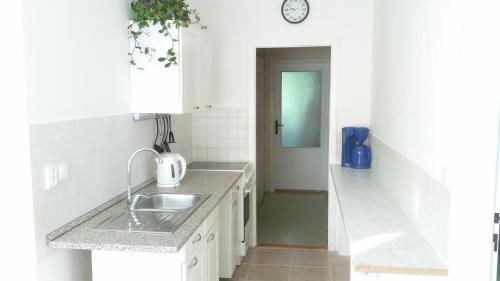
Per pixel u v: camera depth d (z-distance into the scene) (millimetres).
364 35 4047
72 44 2225
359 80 4094
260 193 6164
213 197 2871
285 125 6676
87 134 2383
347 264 3957
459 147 1718
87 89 2381
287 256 4168
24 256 1942
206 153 4391
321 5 4070
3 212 1928
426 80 2139
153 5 2789
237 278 3656
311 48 6406
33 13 1904
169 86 2918
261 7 4141
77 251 2299
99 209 2508
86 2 2357
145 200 2848
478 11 1646
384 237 2146
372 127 3957
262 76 6211
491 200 1714
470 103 1695
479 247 1734
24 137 1879
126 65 2889
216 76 4270
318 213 5715
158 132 3484
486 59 1666
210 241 2742
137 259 2129
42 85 1975
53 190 2072
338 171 3881
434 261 1840
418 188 2271
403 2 2699
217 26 4207
